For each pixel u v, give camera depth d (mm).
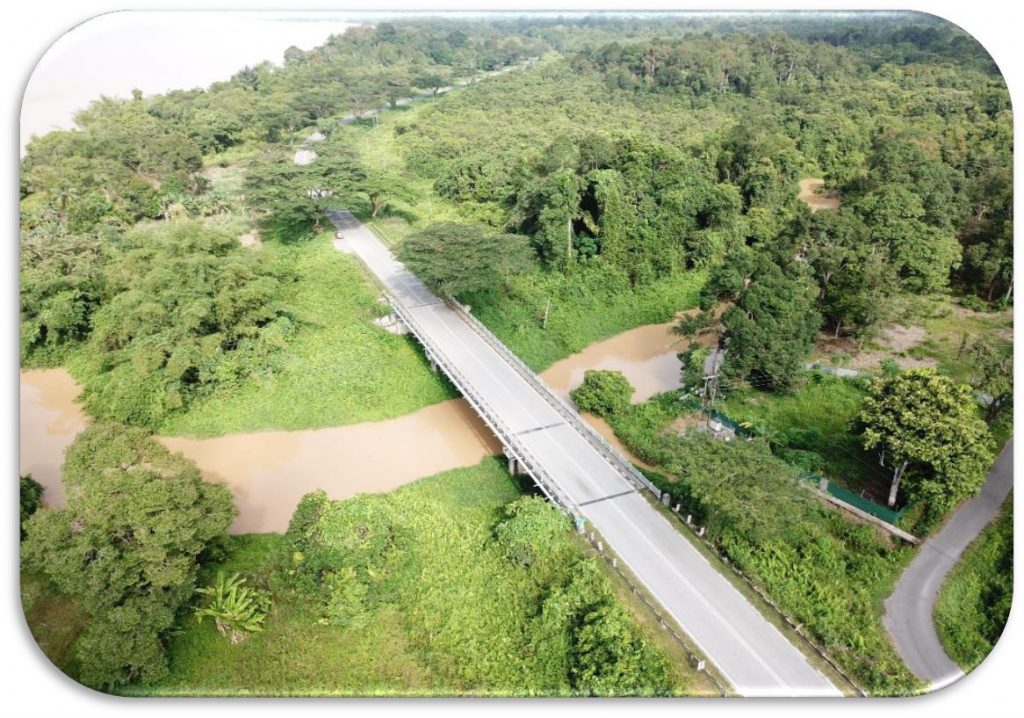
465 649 28703
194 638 28875
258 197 67125
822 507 36156
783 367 44750
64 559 26594
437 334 51094
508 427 40812
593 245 63594
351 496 39344
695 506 34438
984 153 58312
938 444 32750
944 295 52000
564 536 33031
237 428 45062
